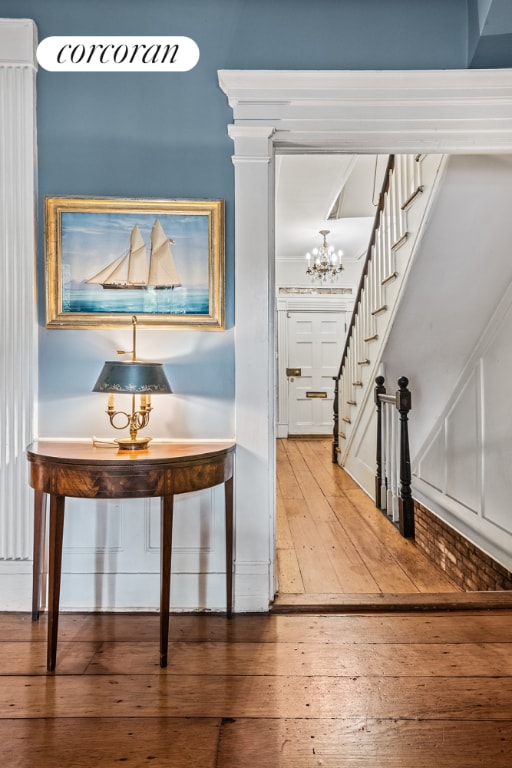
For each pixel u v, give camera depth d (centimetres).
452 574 343
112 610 212
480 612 212
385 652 180
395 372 372
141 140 213
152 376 184
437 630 196
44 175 212
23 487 211
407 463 315
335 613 211
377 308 365
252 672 167
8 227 210
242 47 214
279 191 461
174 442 212
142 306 212
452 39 213
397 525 338
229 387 215
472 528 312
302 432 739
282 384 739
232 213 214
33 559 204
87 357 213
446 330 310
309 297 739
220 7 213
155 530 213
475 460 310
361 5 213
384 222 337
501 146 216
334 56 213
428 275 280
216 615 209
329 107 212
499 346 285
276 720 144
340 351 741
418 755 131
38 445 200
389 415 363
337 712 147
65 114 212
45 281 210
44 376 213
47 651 168
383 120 213
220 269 212
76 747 133
